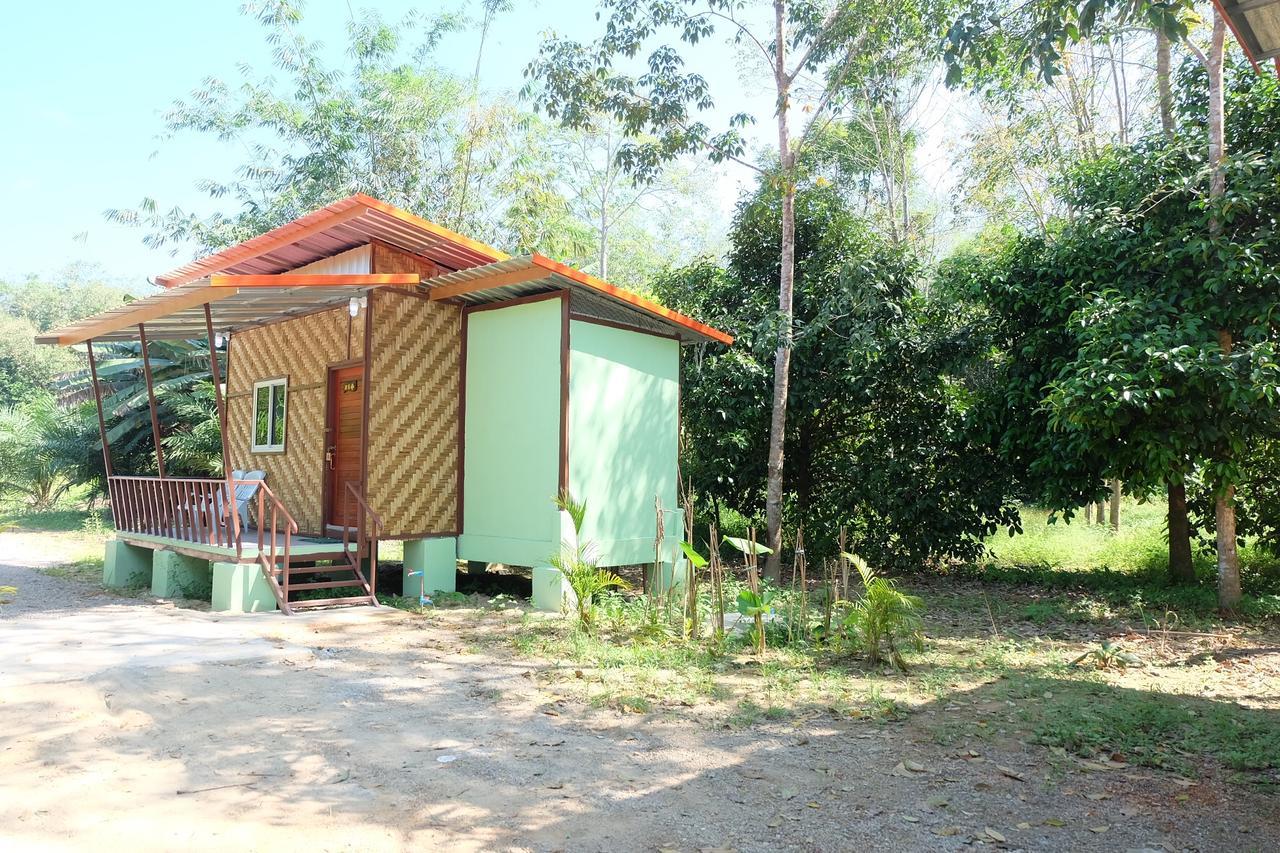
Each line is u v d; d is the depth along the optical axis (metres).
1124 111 17.73
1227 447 9.42
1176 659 7.49
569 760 4.75
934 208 24.91
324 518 11.02
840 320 13.44
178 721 5.25
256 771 4.45
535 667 6.92
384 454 10.01
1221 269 9.25
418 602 9.93
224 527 9.94
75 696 5.59
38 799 3.99
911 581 12.91
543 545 9.88
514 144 24.28
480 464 10.66
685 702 5.91
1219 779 4.47
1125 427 9.54
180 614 8.86
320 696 5.93
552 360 10.01
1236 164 9.22
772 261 14.67
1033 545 14.94
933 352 13.01
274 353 12.43
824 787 4.37
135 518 11.47
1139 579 11.97
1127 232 10.14
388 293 10.15
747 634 7.83
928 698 6.10
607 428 10.51
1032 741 5.07
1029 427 11.46
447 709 5.71
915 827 3.88
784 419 12.95
